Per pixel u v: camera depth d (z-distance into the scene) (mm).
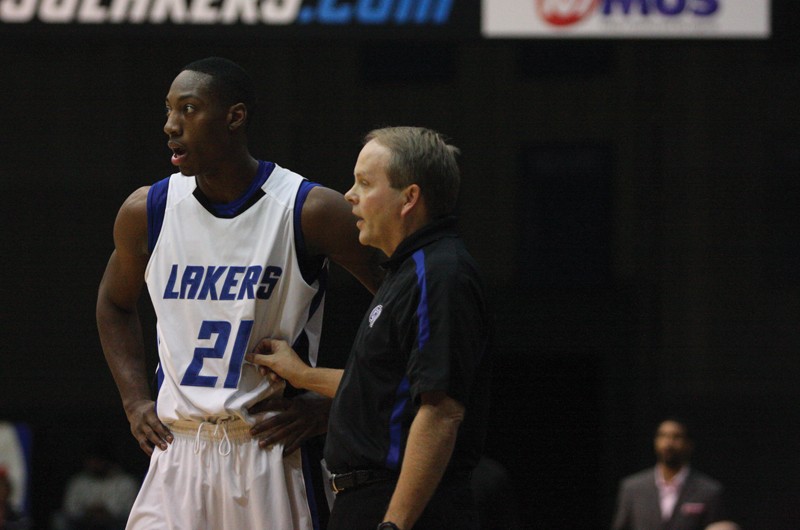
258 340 10914
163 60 38188
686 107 38875
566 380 40781
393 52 39125
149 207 11094
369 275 11188
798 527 37844
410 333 9180
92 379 37844
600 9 23203
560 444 40938
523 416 41156
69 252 38000
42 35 22750
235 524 10859
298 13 22859
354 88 38844
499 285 39094
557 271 39656
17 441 35125
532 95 39281
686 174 38938
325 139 38688
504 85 39281
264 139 38562
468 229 39375
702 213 38875
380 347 9320
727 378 38531
